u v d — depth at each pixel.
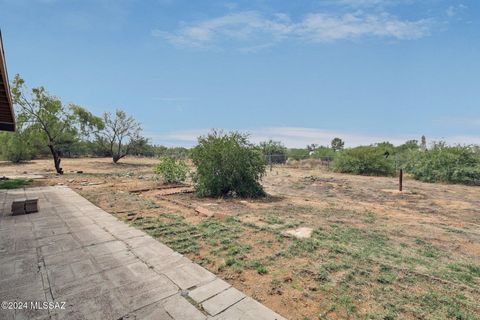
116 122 25.72
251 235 4.43
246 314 2.23
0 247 3.67
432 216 6.15
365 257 3.51
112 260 3.27
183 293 2.54
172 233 4.46
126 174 15.42
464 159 13.41
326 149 30.50
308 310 2.35
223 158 8.44
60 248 3.65
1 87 5.81
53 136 16.53
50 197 7.67
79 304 2.32
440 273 3.12
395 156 18.34
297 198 8.45
